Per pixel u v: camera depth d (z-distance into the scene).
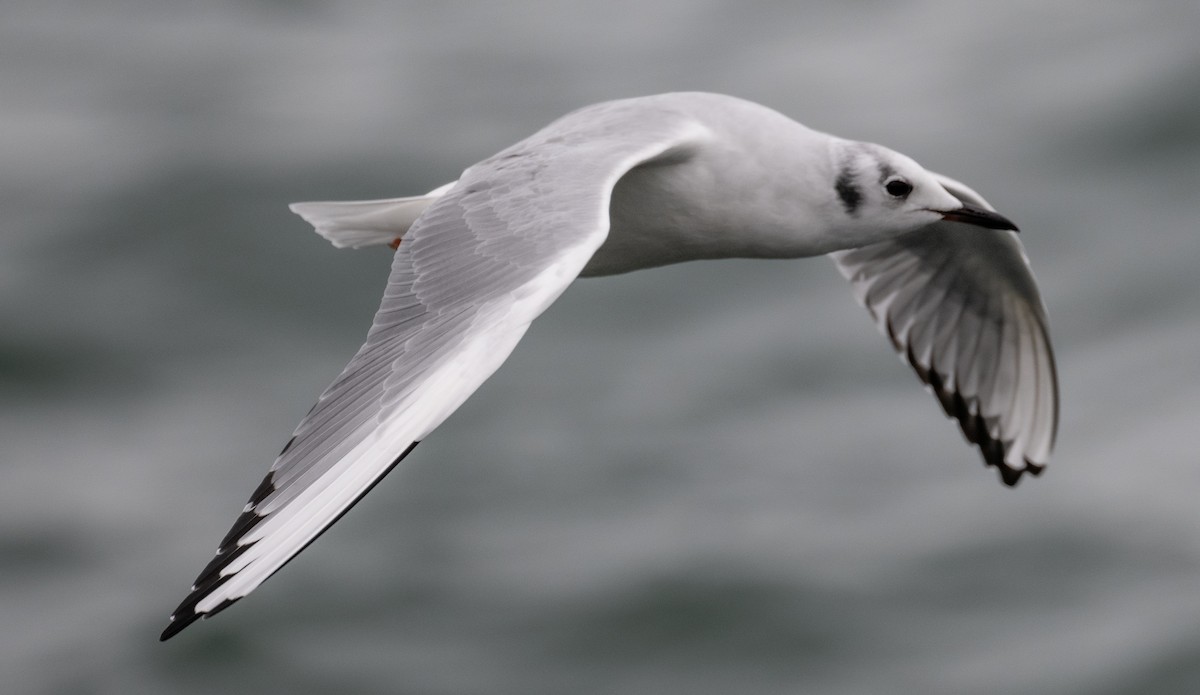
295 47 27.41
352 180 22.05
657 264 8.91
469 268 6.91
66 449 16.84
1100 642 13.29
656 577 14.39
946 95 23.53
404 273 7.09
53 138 23.64
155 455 16.61
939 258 9.98
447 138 23.27
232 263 19.84
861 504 15.17
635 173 8.36
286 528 6.01
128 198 21.45
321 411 6.45
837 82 24.36
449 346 6.48
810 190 8.55
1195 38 23.67
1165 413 15.99
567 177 7.38
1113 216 19.97
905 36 25.86
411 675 13.51
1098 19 25.20
